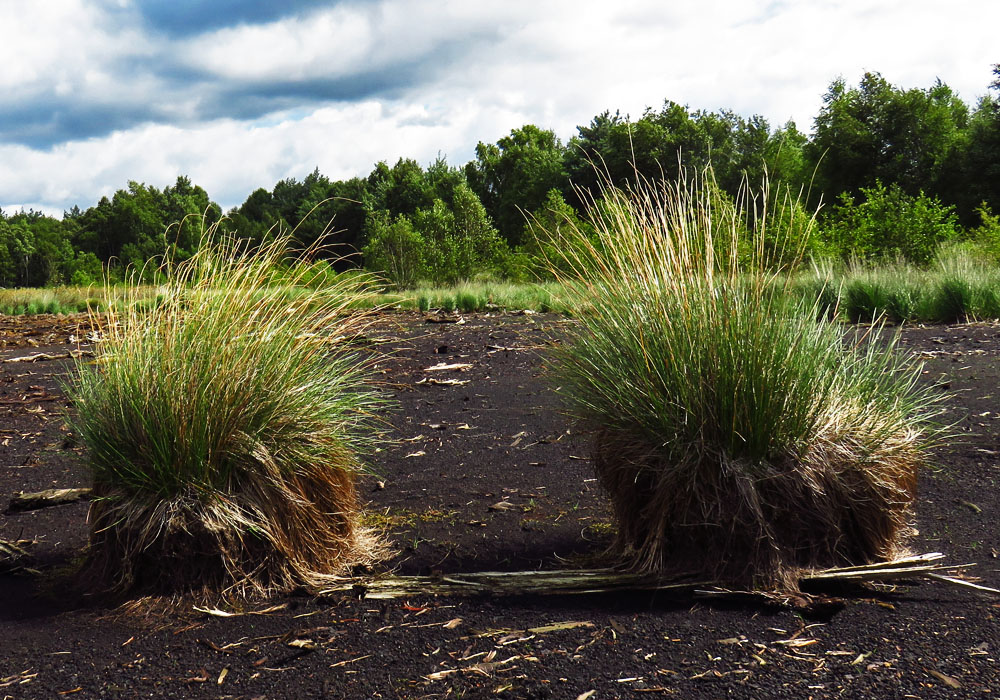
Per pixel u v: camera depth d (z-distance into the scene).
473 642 2.49
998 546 3.15
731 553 2.83
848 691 2.14
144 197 92.50
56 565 3.29
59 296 20.12
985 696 2.08
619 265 3.19
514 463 4.61
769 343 2.89
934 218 16.17
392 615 2.70
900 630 2.46
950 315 10.92
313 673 2.33
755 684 2.19
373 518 3.75
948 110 40.34
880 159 39.66
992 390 5.96
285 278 3.41
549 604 2.74
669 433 2.94
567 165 37.97
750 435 2.84
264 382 3.14
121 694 2.26
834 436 2.96
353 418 3.61
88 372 3.35
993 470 4.08
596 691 2.18
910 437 3.16
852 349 3.46
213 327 3.16
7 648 2.55
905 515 3.38
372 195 52.16
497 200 55.78
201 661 2.43
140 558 2.91
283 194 74.44
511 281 24.86
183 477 2.96
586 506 3.81
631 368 3.06
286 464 3.10
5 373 8.55
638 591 2.83
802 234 3.31
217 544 2.90
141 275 3.41
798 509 2.84
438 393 6.81
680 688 2.18
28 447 5.31
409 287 25.09
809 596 2.70
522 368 7.94
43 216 109.25
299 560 3.03
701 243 3.18
